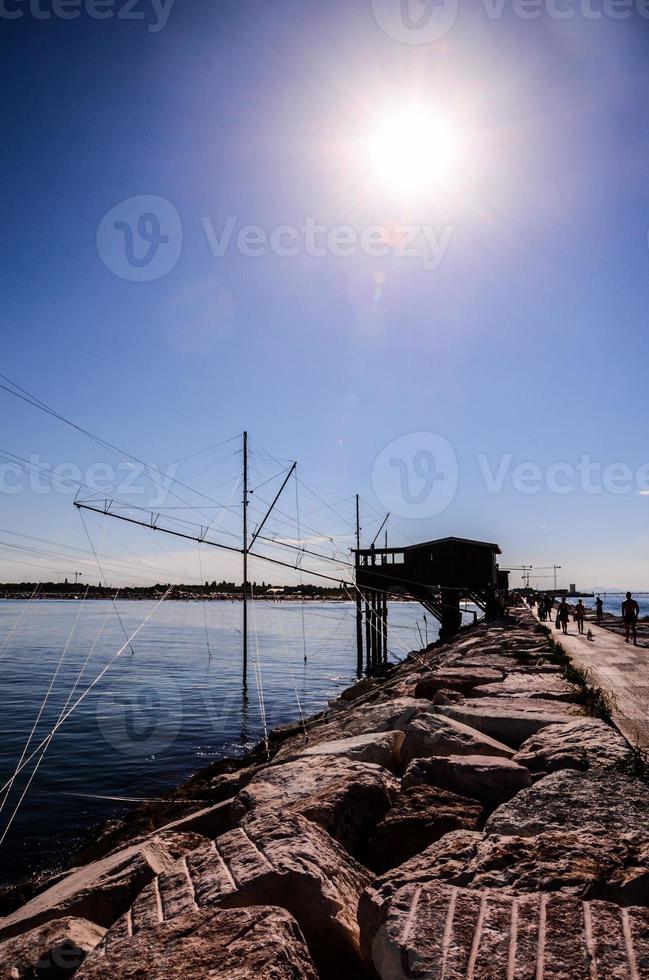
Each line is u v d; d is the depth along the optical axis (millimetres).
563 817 4598
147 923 3477
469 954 2719
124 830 10695
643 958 2650
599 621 32438
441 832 5035
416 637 65750
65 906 4582
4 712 24609
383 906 3182
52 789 15297
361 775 6121
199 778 14078
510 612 47750
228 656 45531
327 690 31469
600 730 7332
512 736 8375
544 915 2973
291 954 2904
